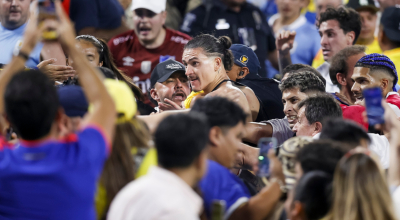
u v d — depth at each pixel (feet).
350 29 60.13
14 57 24.29
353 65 50.49
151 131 32.81
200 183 26.14
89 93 23.22
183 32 72.33
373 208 22.09
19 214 21.56
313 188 23.26
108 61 50.78
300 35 74.23
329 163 24.97
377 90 27.89
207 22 71.56
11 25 59.00
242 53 50.80
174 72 49.93
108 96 23.39
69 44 23.08
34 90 22.17
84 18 62.85
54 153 21.89
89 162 21.93
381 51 65.62
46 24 23.63
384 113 27.68
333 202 22.48
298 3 75.66
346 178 22.71
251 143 41.27
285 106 41.73
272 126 41.57
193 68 43.98
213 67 44.06
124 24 68.08
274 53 74.59
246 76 50.65
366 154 23.34
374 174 22.66
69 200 21.49
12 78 22.59
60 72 44.65
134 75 63.46
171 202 21.83
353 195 22.29
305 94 41.19
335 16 59.93
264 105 47.60
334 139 28.66
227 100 28.12
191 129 23.07
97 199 25.91
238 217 25.76
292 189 24.94
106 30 65.82
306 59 73.87
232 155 27.81
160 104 44.68
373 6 68.28
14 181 21.62
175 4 77.66
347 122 29.35
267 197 25.90
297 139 28.81
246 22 71.77
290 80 41.75
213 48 44.09
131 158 26.37
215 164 27.09
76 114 26.94
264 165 27.43
